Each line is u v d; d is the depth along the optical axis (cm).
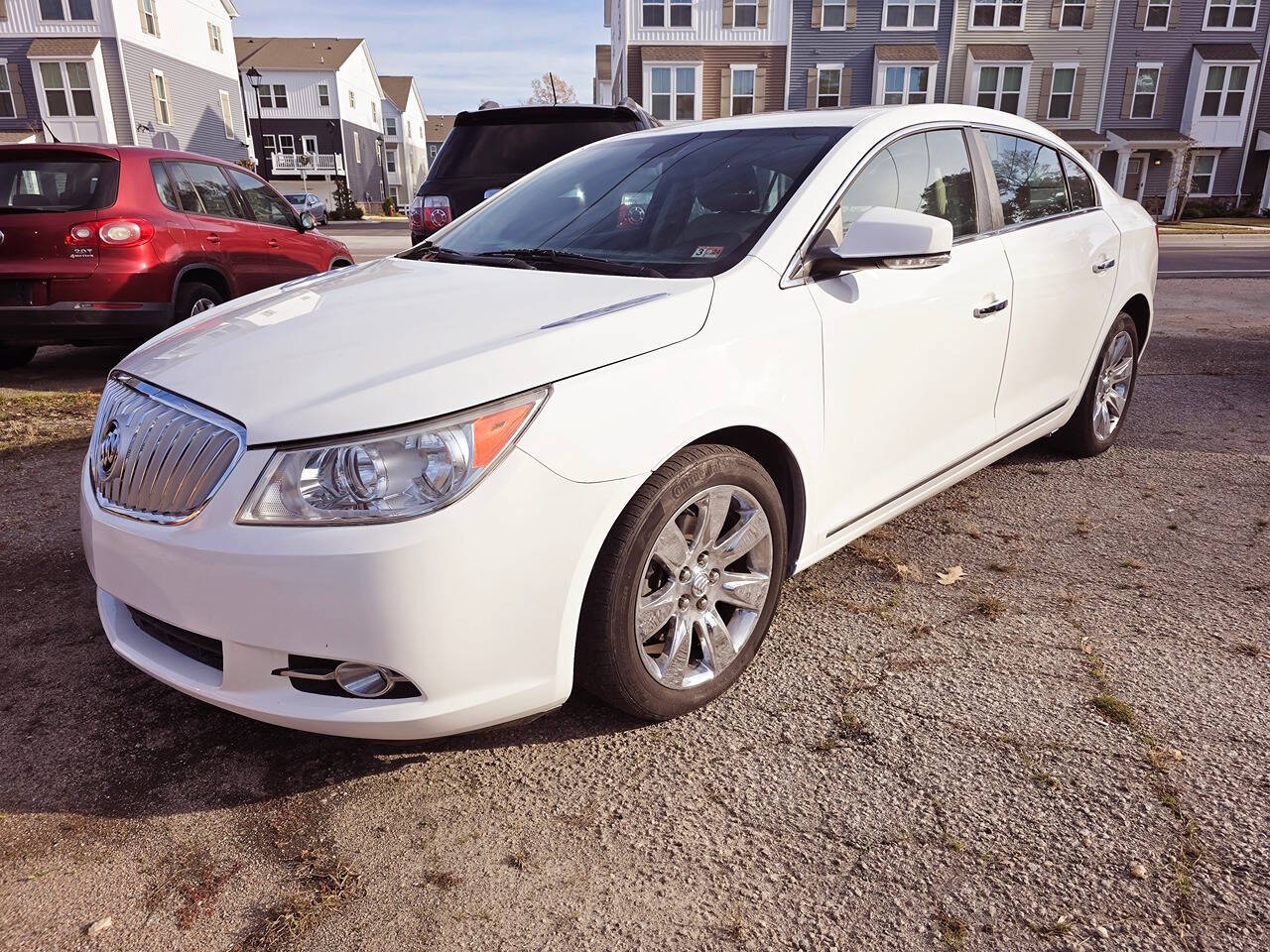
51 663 272
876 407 279
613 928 176
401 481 184
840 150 284
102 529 212
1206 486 406
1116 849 192
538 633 201
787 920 177
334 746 233
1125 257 412
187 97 3278
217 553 189
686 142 329
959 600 303
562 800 212
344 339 223
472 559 187
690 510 231
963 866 189
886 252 247
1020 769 218
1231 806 204
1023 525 366
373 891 186
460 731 203
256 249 715
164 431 205
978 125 343
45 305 589
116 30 2814
